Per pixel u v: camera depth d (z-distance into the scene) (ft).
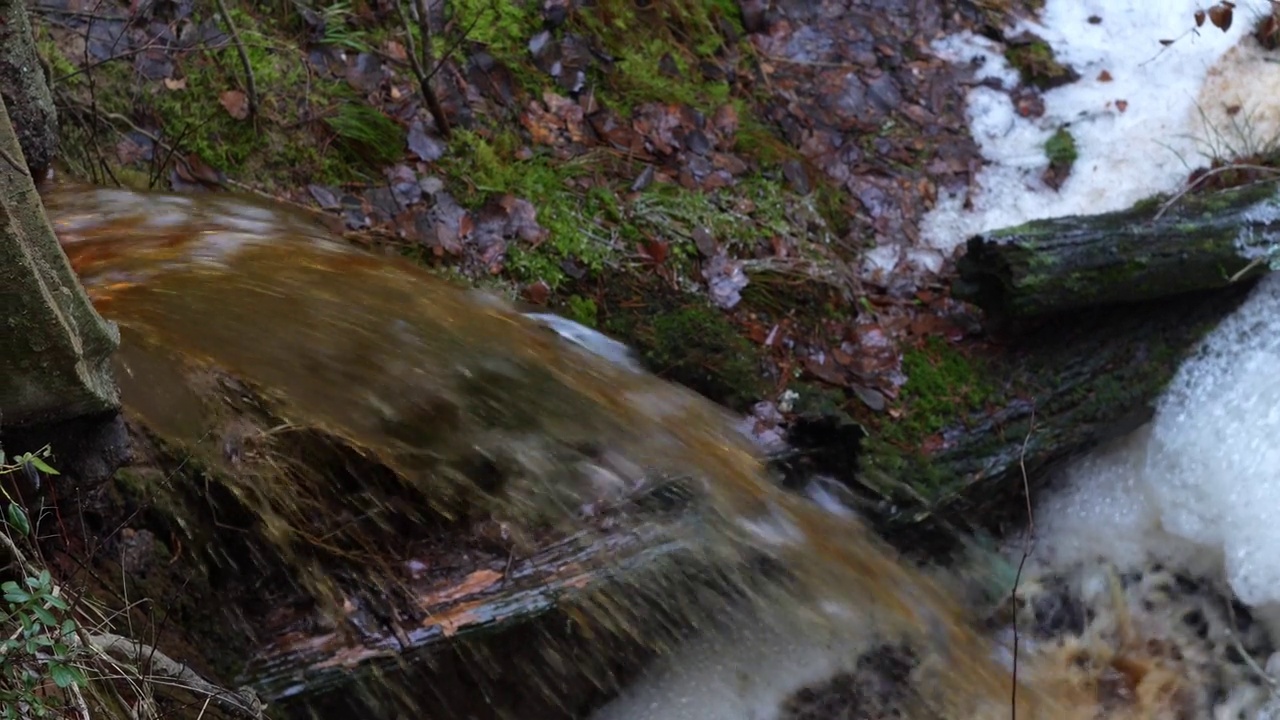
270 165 14.05
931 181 16.66
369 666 9.91
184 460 9.69
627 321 14.02
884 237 16.08
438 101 14.76
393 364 11.12
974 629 13.57
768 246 15.43
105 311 10.14
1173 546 14.44
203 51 14.24
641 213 15.08
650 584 11.20
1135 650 14.06
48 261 7.80
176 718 8.70
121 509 9.30
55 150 11.82
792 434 13.30
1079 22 18.47
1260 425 13.82
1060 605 14.19
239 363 10.38
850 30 18.08
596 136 15.85
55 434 8.56
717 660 12.18
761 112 16.96
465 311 12.53
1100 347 14.32
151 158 13.47
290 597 10.18
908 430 13.94
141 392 9.68
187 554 9.74
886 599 12.77
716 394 13.51
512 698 11.07
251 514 10.00
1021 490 14.32
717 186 15.80
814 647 12.47
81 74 13.29
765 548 11.87
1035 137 17.19
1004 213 16.48
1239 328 14.34
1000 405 14.10
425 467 10.70
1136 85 17.66
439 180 14.55
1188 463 14.07
